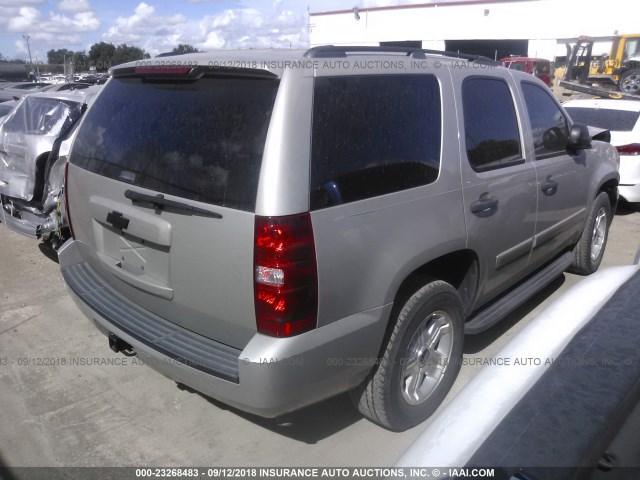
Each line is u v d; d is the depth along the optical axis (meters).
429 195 2.83
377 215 2.55
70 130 5.50
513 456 1.40
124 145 2.86
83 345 4.09
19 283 5.23
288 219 2.23
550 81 26.70
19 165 5.61
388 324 2.78
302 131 2.31
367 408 2.90
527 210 3.69
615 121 7.42
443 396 3.22
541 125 3.99
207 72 2.54
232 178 2.32
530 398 1.58
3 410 3.31
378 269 2.57
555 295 4.84
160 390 3.52
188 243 2.46
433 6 36.97
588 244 4.97
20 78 34.66
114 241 2.96
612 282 2.25
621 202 8.18
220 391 2.40
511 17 34.88
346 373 2.56
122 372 3.72
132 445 3.01
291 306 2.26
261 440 3.04
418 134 2.84
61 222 5.05
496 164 3.41
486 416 1.57
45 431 3.12
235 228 2.28
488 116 3.40
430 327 3.05
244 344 2.46
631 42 23.88
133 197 2.65
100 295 3.11
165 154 2.60
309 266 2.29
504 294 3.91
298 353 2.31
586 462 1.36
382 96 2.69
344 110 2.50
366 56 2.71
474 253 3.22
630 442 1.42
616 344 1.77
